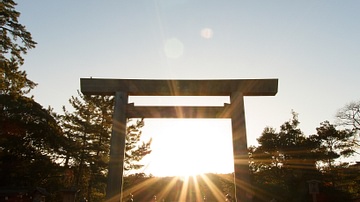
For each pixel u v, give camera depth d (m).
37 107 29.47
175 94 11.95
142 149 27.89
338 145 32.00
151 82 11.99
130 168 27.66
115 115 11.42
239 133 11.29
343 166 31.69
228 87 11.98
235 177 10.80
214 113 11.83
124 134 11.29
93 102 27.81
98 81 11.95
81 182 29.70
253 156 36.69
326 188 27.58
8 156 27.45
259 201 29.67
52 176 28.45
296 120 35.78
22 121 26.72
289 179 30.12
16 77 20.89
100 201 29.70
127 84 11.95
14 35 19.36
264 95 12.27
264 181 35.53
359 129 31.78
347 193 27.61
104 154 27.70
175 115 11.81
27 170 27.11
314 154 30.80
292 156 32.12
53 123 29.19
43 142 27.98
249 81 12.05
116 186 10.41
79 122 27.30
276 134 36.19
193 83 11.98
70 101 28.19
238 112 11.59
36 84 21.81
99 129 27.28
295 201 27.36
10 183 27.12
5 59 20.00
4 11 18.48
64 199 13.25
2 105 26.53
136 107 11.80
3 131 26.17
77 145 27.16
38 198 14.71
